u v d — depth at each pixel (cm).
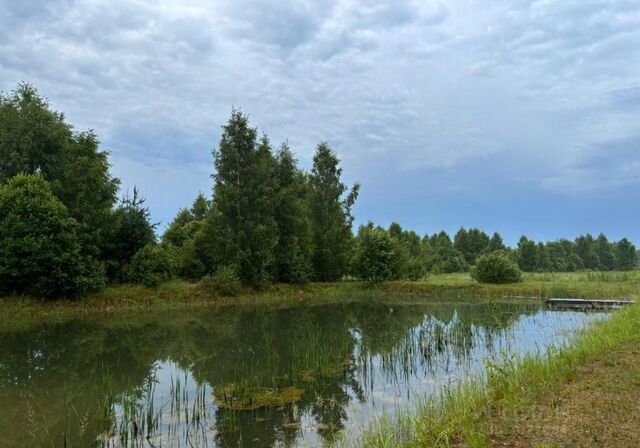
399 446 859
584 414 862
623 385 1016
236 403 1326
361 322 2923
